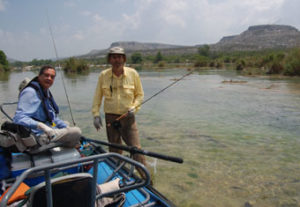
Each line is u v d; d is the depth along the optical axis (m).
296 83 17.70
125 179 2.89
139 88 3.86
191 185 4.05
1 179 2.58
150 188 2.87
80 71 40.62
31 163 2.71
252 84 17.59
